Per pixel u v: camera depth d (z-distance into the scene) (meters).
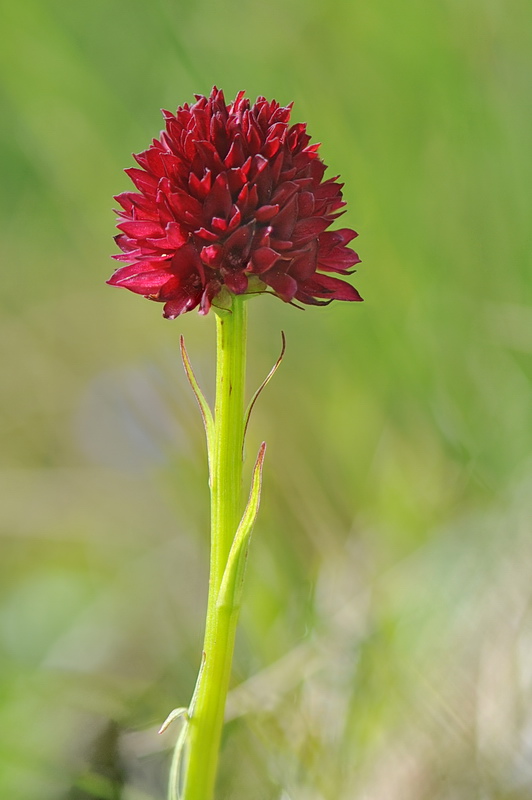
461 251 0.33
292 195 0.24
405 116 0.34
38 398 0.40
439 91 0.33
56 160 0.40
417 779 0.27
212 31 0.37
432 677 0.28
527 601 0.28
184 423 0.31
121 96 0.38
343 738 0.27
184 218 0.24
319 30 0.36
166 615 0.31
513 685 0.27
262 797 0.27
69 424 0.39
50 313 0.42
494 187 0.32
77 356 0.41
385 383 0.33
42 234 0.44
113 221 0.40
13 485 0.36
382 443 0.32
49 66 0.39
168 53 0.37
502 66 0.33
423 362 0.32
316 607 0.29
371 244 0.33
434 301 0.32
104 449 0.38
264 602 0.29
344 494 0.33
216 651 0.25
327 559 0.31
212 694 0.25
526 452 0.31
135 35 0.37
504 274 0.32
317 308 0.37
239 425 0.25
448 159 0.33
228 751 0.28
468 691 0.28
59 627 0.32
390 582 0.30
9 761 0.27
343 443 0.34
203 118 0.25
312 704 0.28
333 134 0.35
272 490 0.31
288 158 0.25
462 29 0.33
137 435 0.38
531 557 0.29
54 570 0.34
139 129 0.38
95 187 0.40
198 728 0.25
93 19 0.38
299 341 0.37
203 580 0.31
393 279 0.33
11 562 0.35
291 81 0.36
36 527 0.35
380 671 0.28
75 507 0.36
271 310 0.37
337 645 0.29
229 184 0.24
